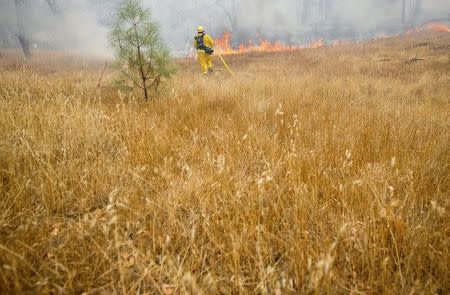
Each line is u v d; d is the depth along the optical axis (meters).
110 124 3.98
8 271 1.65
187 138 3.88
